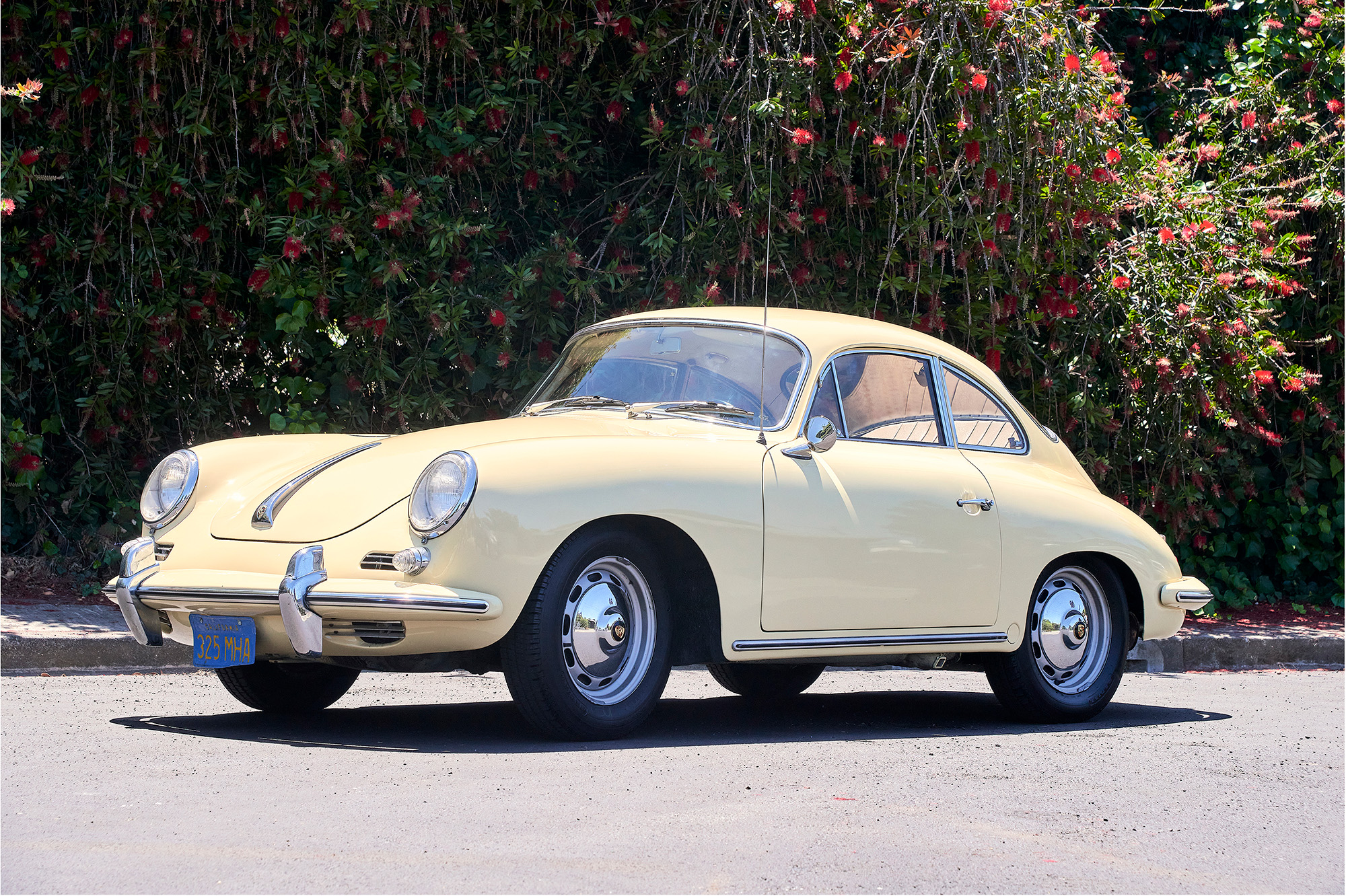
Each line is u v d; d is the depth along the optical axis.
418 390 11.20
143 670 8.80
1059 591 7.84
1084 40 11.89
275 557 6.05
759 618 6.52
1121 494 13.51
